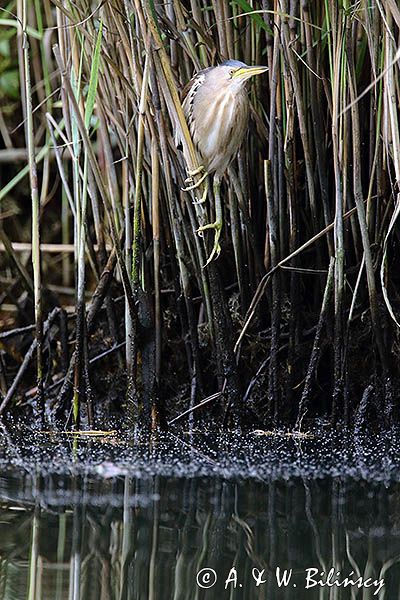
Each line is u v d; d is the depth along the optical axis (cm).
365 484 490
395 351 678
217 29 655
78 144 627
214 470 517
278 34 609
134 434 632
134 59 591
